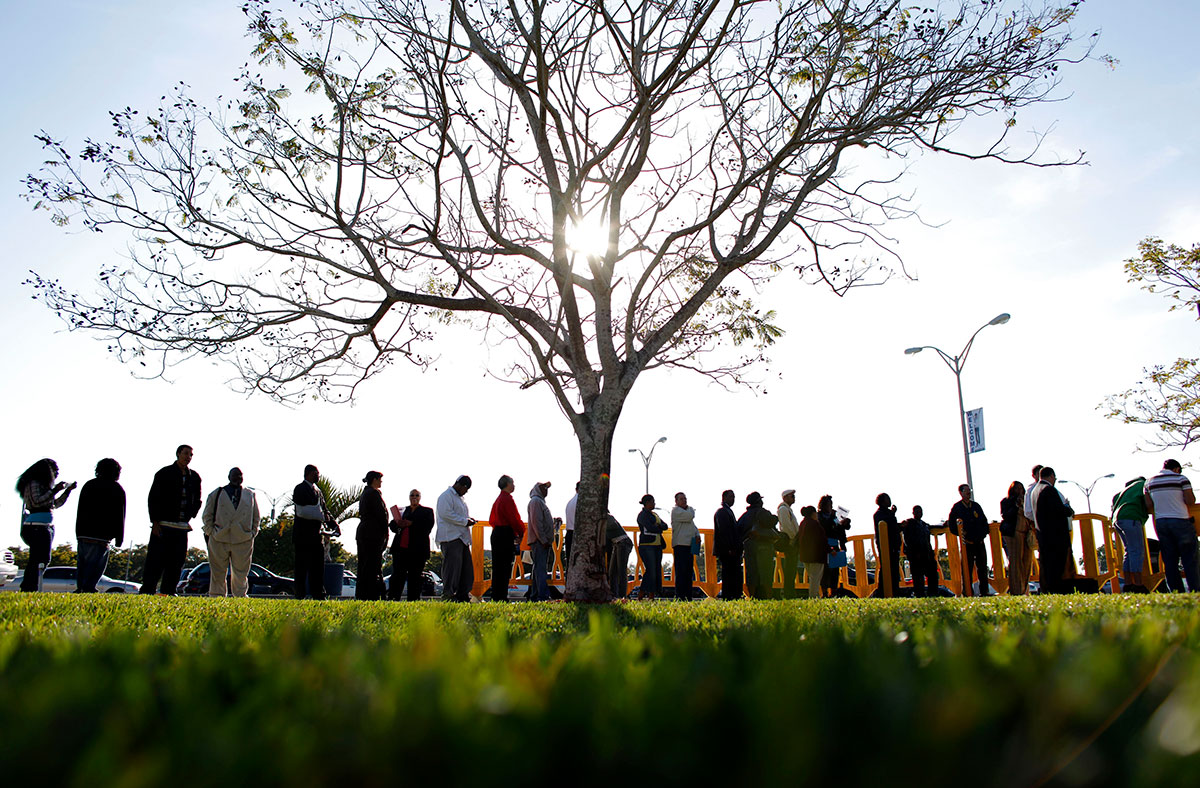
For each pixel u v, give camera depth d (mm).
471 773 598
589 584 9602
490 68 10641
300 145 10328
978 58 9844
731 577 13562
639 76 9586
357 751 623
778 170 10555
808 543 13172
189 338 10016
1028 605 6676
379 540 11680
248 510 11812
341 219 10016
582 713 665
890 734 630
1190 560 11266
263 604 7844
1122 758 632
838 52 9633
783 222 10414
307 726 722
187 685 994
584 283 10570
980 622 4652
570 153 10125
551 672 919
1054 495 11977
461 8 9844
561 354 10625
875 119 9898
